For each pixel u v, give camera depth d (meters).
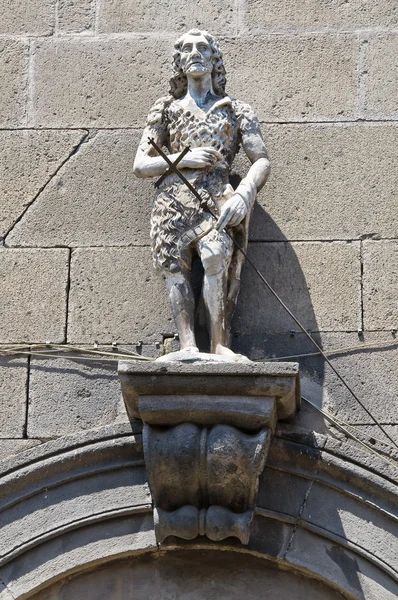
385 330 9.98
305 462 9.45
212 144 9.85
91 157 10.59
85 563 9.40
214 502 9.30
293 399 9.36
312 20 10.86
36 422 9.86
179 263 9.69
